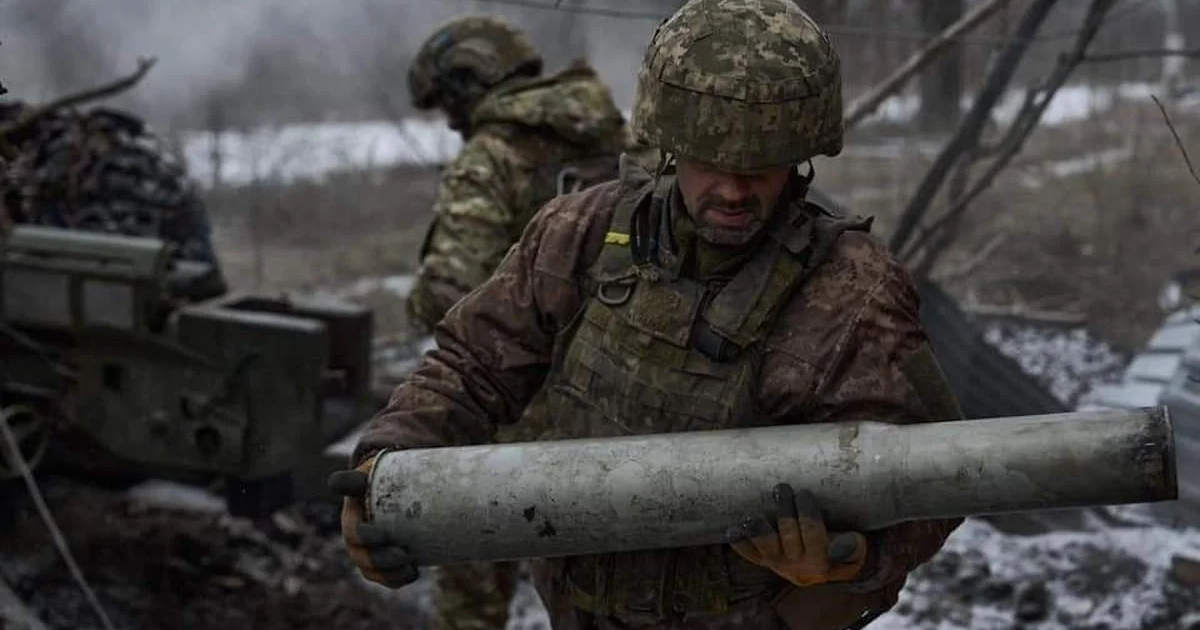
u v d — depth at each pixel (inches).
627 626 85.3
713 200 75.2
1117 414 66.7
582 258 82.6
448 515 73.3
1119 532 191.0
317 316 195.9
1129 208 414.3
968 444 67.8
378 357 318.0
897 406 75.5
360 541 74.2
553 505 72.2
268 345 175.3
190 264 197.2
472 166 150.4
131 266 176.4
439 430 82.4
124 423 181.5
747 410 77.0
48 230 181.8
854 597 82.6
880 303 76.9
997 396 225.5
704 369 77.2
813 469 69.7
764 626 83.1
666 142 74.9
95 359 181.0
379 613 191.6
